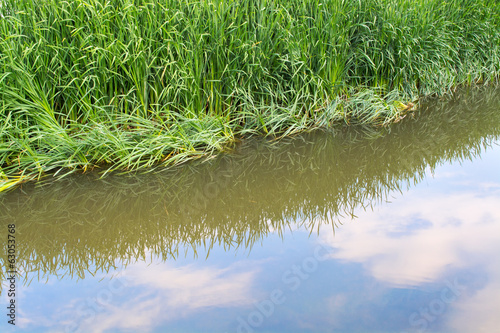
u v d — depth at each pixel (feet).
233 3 13.76
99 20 12.09
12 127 11.40
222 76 14.10
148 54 13.00
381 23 16.69
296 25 14.76
